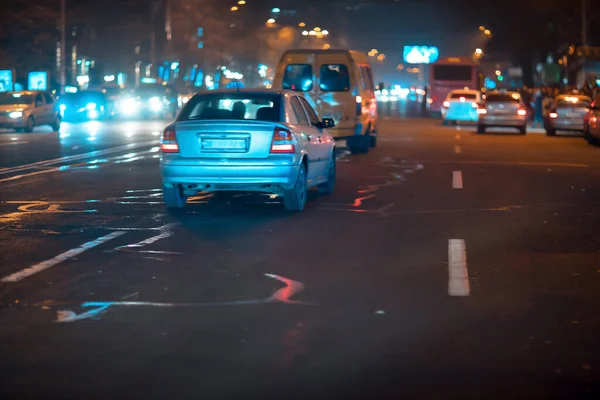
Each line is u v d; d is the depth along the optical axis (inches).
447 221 637.9
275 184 655.1
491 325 351.6
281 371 291.4
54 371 293.1
